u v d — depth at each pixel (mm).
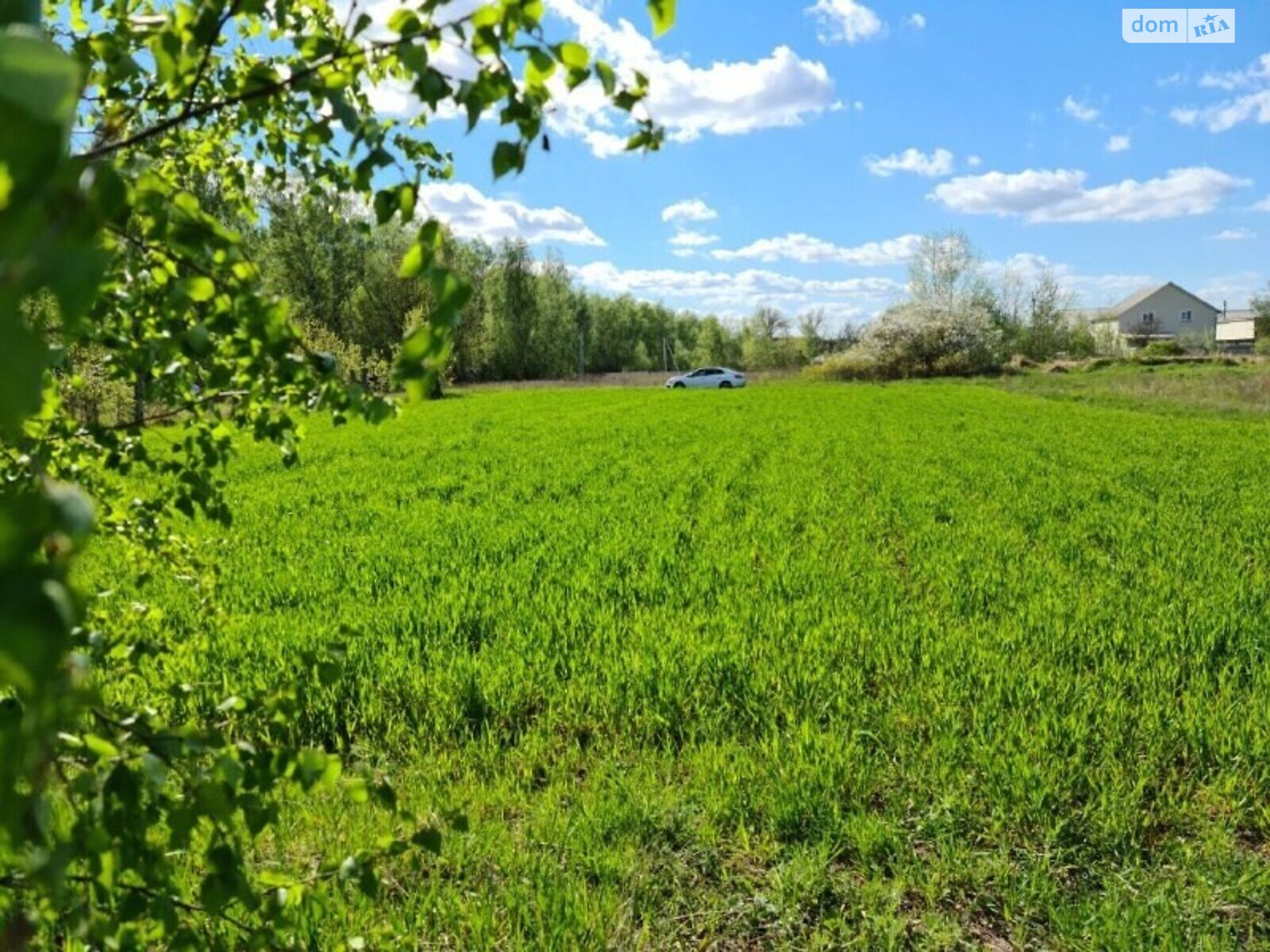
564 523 11617
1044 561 9445
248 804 1589
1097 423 27062
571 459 19172
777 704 5777
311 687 5598
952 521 11977
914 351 61750
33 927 1183
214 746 1594
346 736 5504
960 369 61156
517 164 1424
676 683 5945
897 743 5211
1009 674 6051
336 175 2473
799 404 37062
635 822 4406
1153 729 5281
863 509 12703
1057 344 81000
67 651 638
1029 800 4543
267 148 2451
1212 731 5180
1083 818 4457
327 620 7223
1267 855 4289
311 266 58812
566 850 4207
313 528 11453
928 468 17031
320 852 4070
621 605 7895
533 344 84500
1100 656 6652
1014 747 5090
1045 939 3725
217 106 1411
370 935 2535
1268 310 85375
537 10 1301
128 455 2201
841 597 8047
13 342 528
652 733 5484
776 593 8281
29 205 575
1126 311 114875
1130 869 4078
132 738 1543
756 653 6500
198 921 1819
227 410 2170
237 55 2248
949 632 7012
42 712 653
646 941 3633
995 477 15719
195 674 5801
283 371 1699
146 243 1503
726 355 114562
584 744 5508
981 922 3830
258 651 6367
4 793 682
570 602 7707
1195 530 10977
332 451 21438
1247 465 17234
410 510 12852
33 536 575
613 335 110250
